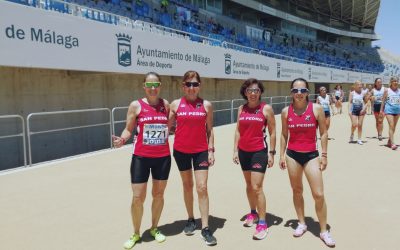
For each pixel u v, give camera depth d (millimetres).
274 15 38500
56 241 3889
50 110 10164
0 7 7723
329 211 4789
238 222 4453
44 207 4996
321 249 3645
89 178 6625
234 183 6312
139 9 20406
